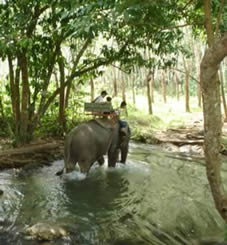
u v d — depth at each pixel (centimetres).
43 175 777
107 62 999
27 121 972
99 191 684
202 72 339
